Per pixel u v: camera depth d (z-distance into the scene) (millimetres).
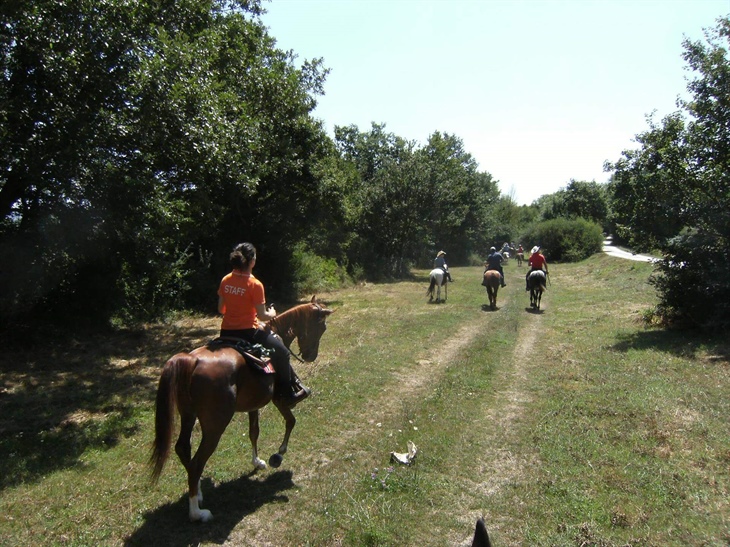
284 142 19234
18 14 9039
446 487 5547
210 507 5117
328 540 4562
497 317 16344
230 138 12883
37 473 5738
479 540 2465
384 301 21469
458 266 50688
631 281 23219
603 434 6824
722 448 6266
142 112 9930
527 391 8914
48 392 8742
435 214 37062
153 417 7703
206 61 11547
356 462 6188
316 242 29391
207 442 4730
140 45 10242
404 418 7602
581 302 19641
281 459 5723
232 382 4840
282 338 6148
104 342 12914
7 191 11125
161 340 13492
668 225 12680
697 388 8469
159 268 15750
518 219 73562
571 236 47562
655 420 7164
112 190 10836
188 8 12156
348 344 12773
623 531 4672
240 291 5297
